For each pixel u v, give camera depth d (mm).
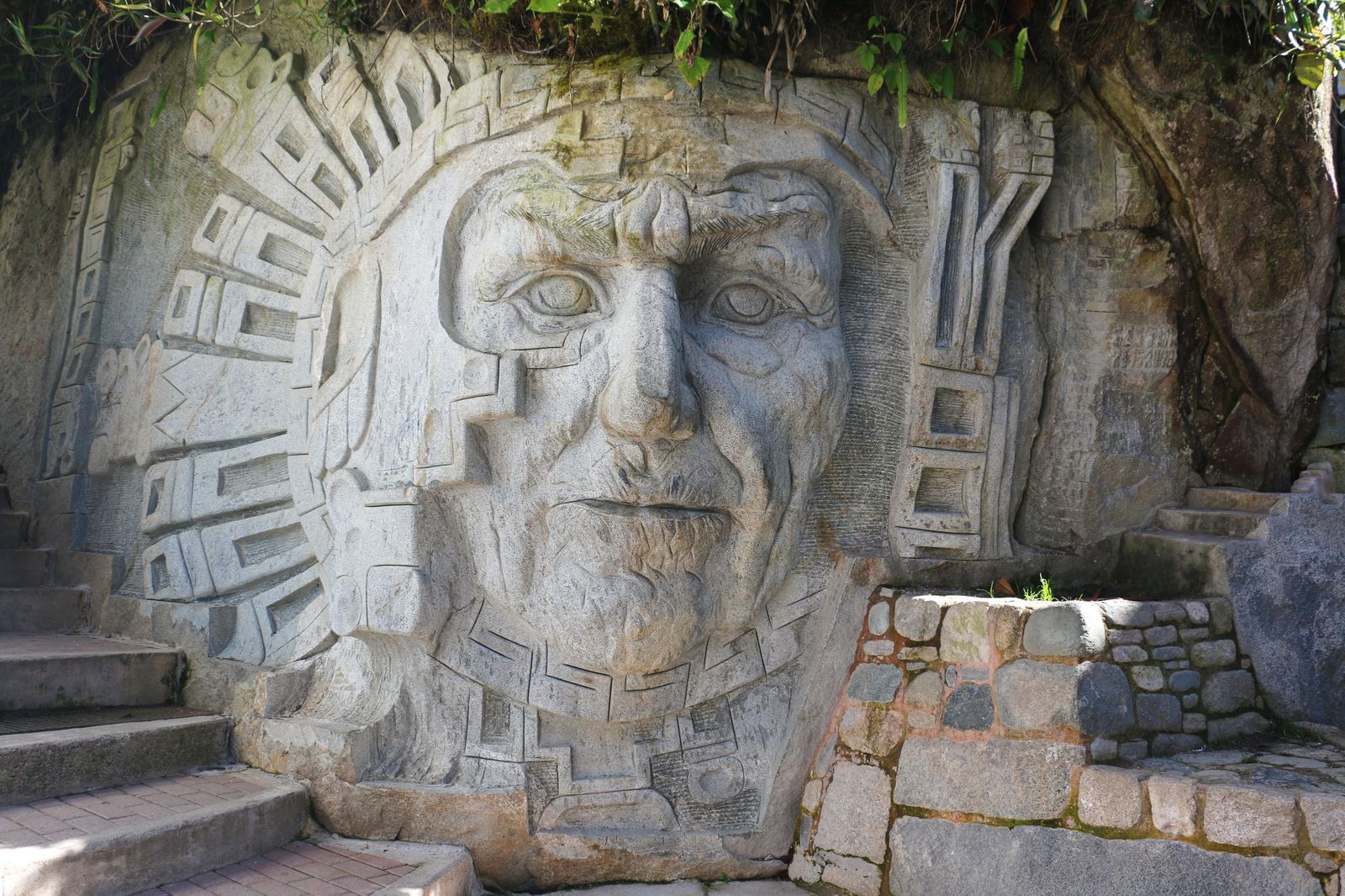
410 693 3529
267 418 4215
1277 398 4023
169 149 4828
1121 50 3631
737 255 3426
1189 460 4059
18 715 3748
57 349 5270
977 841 3111
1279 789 2762
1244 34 3617
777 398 3471
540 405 3379
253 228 4320
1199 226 3812
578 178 3350
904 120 3350
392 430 3625
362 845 3346
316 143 4070
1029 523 3986
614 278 3400
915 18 3527
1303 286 3889
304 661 3910
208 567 4316
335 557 3744
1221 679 3424
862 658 3576
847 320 3723
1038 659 3133
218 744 3771
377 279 3771
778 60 3480
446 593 3455
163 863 2941
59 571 4977
